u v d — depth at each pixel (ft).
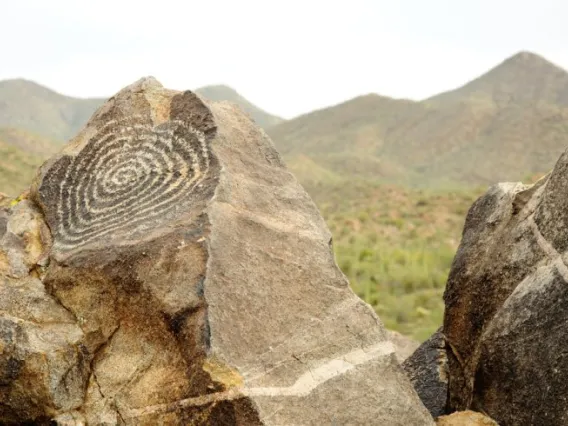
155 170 15.69
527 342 13.64
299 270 14.02
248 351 12.59
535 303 13.70
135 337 13.43
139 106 17.11
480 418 14.56
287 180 15.97
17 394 13.51
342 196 111.75
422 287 43.21
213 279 12.91
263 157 16.22
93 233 14.64
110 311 13.73
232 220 13.99
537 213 14.66
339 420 12.73
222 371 12.25
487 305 15.46
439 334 20.54
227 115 16.66
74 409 13.38
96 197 15.58
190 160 15.57
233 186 14.83
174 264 13.20
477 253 16.33
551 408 12.95
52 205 15.83
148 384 12.99
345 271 46.62
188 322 12.68
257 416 12.01
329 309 13.85
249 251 13.71
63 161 16.55
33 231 15.55
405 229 76.69
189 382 12.47
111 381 13.37
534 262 14.32
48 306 14.11
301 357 13.04
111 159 16.31
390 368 13.69
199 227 13.60
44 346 13.41
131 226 14.39
